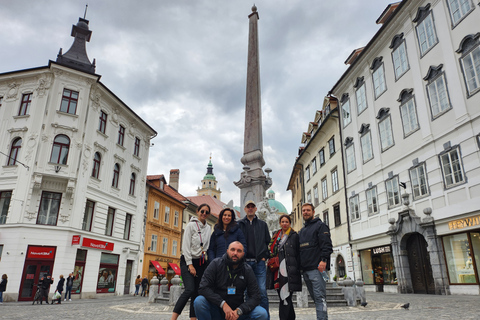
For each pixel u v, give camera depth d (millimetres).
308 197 34406
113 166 25688
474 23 13852
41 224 19938
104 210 24047
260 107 14023
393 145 18656
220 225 5367
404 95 17984
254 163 12906
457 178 14203
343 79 24297
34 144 20922
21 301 18281
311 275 5156
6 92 23016
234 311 3930
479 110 13359
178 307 4848
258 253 5348
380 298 13336
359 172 22016
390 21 18828
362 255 21562
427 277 15703
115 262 24891
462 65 14320
